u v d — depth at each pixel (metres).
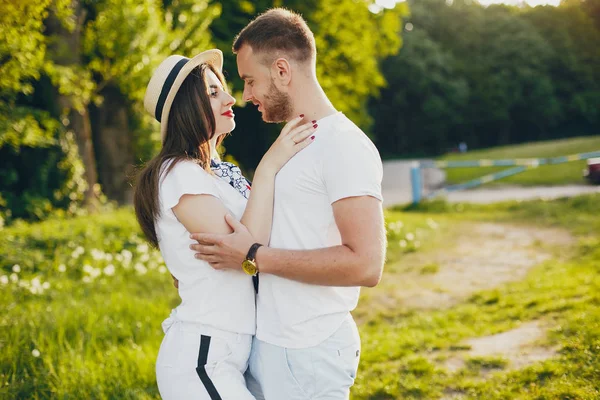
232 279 2.37
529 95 53.97
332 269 2.12
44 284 6.28
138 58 11.65
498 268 8.20
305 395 2.27
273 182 2.30
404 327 5.78
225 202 2.43
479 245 9.84
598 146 27.89
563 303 5.55
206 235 2.27
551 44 54.72
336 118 2.30
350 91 21.08
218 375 2.31
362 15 19.72
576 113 55.03
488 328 5.33
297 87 2.34
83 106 12.00
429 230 10.96
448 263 8.69
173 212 2.36
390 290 7.35
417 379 4.32
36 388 4.01
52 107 12.30
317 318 2.26
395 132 55.72
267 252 2.20
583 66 53.94
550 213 12.14
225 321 2.33
